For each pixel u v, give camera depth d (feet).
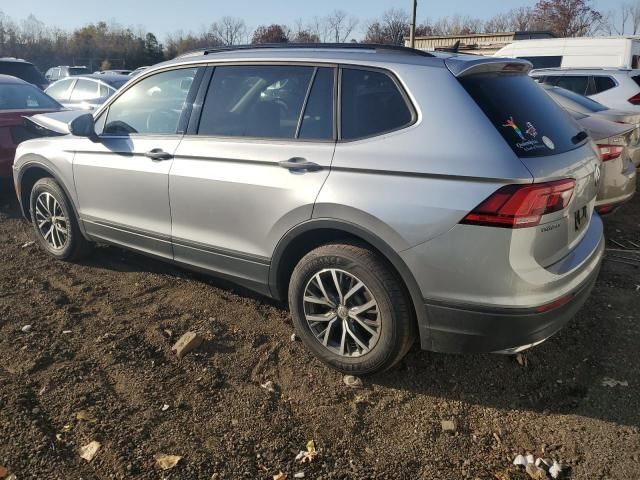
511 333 8.54
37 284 14.05
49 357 10.71
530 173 8.14
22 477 7.80
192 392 9.82
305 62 10.52
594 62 44.04
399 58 9.66
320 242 10.50
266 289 11.15
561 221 8.72
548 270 8.63
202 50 12.62
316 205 9.66
